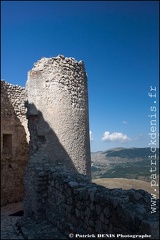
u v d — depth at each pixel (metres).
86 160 7.50
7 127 10.10
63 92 7.12
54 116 6.90
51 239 4.86
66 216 5.14
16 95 10.70
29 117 6.99
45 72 7.02
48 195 6.22
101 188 4.41
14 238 5.33
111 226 3.56
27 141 10.98
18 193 10.33
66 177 5.47
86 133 7.69
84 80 7.95
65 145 6.94
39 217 6.14
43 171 6.32
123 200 3.47
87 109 7.99
